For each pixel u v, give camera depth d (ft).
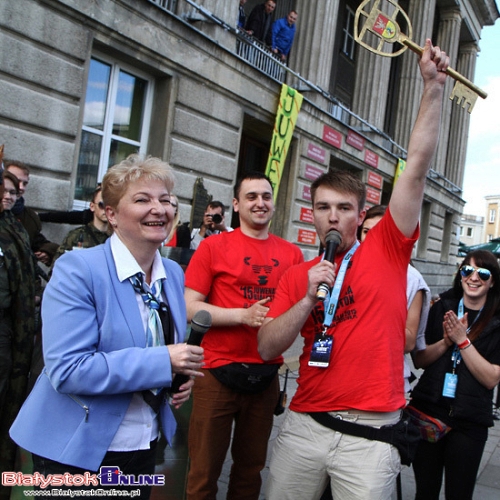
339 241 7.43
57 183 22.24
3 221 10.29
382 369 7.02
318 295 6.81
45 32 21.07
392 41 7.54
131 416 6.04
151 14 25.71
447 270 86.43
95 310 5.81
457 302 10.30
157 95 28.37
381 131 55.57
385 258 7.39
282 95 36.29
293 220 41.24
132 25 24.81
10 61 19.92
